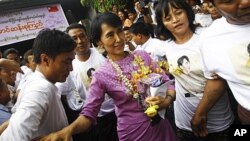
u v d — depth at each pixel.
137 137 1.81
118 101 1.80
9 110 2.27
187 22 2.04
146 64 1.84
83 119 1.67
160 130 1.84
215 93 1.73
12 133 1.34
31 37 8.59
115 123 2.76
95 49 2.85
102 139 2.79
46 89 1.45
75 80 2.84
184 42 2.08
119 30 1.77
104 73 1.77
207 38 1.43
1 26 8.28
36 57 1.52
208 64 1.46
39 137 1.48
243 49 1.30
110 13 1.79
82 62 2.80
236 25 1.31
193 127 2.00
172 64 2.15
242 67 1.31
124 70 1.78
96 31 1.78
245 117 1.57
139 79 1.74
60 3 9.23
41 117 1.43
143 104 1.76
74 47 1.55
